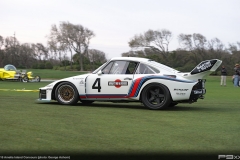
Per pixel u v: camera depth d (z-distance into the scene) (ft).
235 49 176.76
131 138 17.15
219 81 116.88
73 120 22.03
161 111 27.45
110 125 20.51
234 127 20.44
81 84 30.30
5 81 87.97
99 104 32.22
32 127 19.47
